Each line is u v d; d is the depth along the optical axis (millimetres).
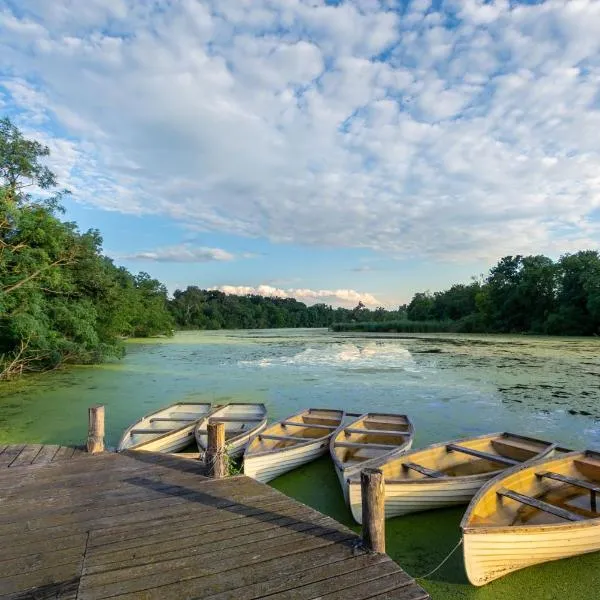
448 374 16875
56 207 15680
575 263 40906
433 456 6344
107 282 21656
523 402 11852
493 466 6949
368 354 25266
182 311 82875
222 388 14188
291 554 3369
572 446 8164
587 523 4160
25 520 3945
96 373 17391
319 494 6008
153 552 3400
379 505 3412
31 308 15125
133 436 7820
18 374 16109
